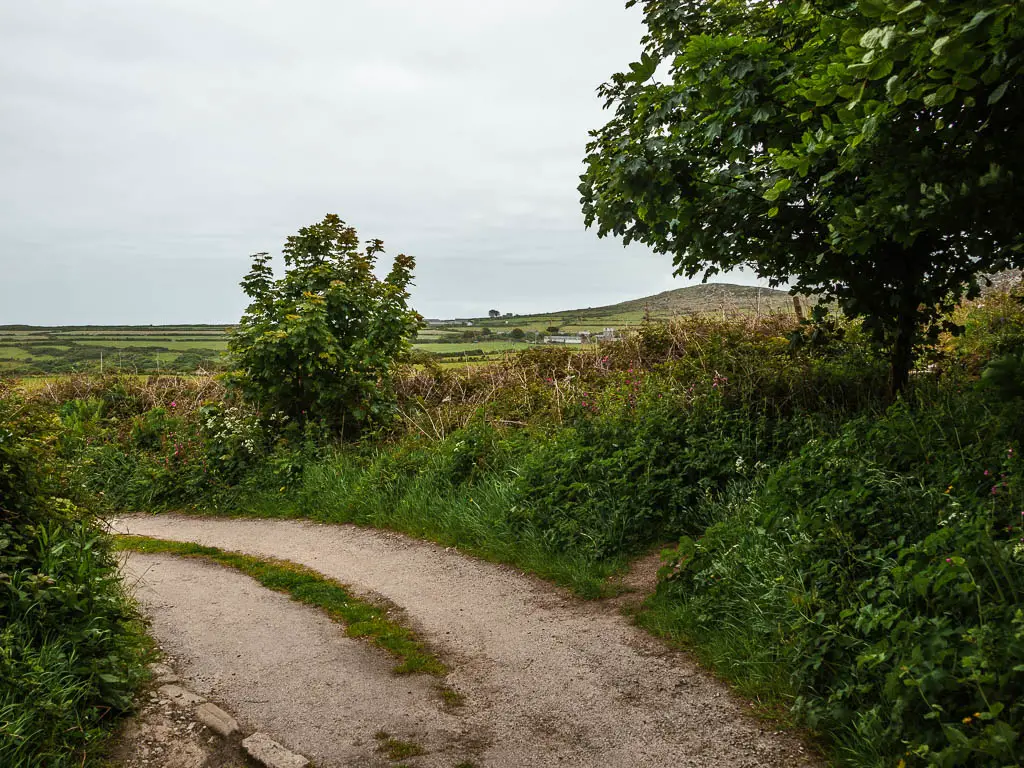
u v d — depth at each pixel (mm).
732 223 6258
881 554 4004
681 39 6410
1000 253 5562
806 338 7570
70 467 5316
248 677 4355
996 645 2965
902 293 6316
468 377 13805
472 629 5160
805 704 3506
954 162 4297
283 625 5305
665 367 10703
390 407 11820
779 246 6328
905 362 6762
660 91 6066
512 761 3371
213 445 11055
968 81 2959
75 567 4289
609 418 8297
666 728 3611
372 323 11820
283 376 11367
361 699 4047
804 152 4734
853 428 5883
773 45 5262
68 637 3779
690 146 6527
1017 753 2559
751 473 6645
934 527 4086
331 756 3424
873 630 3600
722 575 4848
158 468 11055
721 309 13742
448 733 3652
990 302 10570
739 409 7629
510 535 6984
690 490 6641
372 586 6262
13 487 4266
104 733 3455
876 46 2805
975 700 2865
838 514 4434
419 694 4117
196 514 10047
